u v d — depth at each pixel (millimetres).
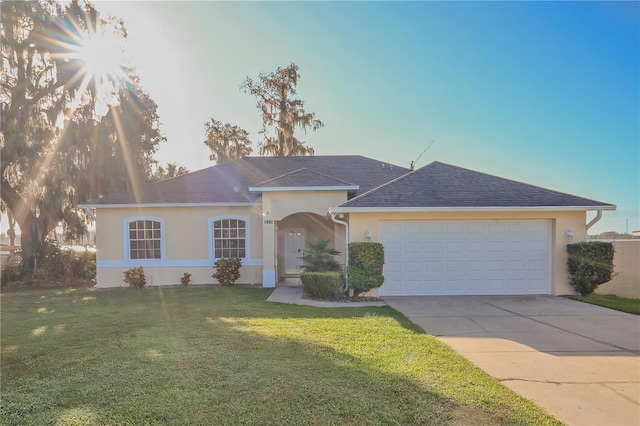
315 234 17344
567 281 11211
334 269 12016
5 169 15898
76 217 17422
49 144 16656
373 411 3803
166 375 4816
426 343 6137
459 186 12156
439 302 10141
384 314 8523
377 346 5984
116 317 8562
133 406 3973
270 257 13609
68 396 4254
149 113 20000
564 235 11258
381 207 10930
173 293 12438
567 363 5262
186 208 14844
